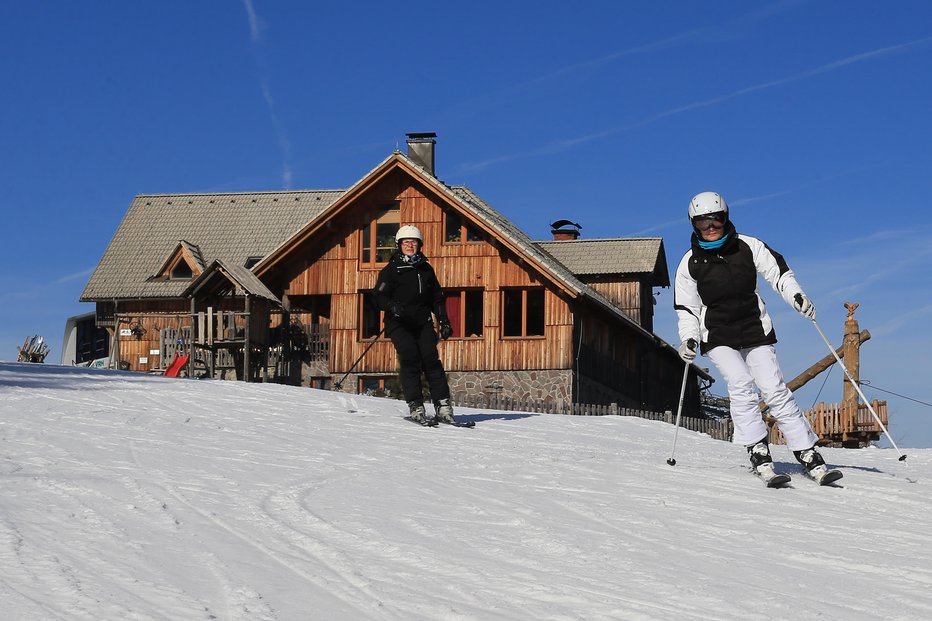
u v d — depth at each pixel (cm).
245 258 4291
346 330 3550
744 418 831
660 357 4544
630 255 4241
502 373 3422
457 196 3466
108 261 4303
